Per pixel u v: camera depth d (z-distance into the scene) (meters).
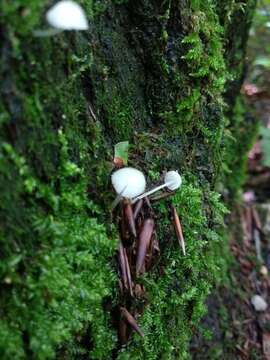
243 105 0.25
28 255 0.10
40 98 0.09
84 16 0.10
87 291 0.11
